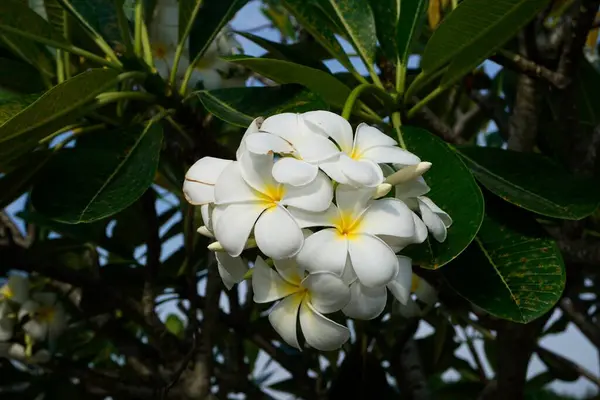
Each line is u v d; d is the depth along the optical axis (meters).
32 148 0.80
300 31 1.21
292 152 0.63
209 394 0.96
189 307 1.16
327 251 0.61
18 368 1.21
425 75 0.82
